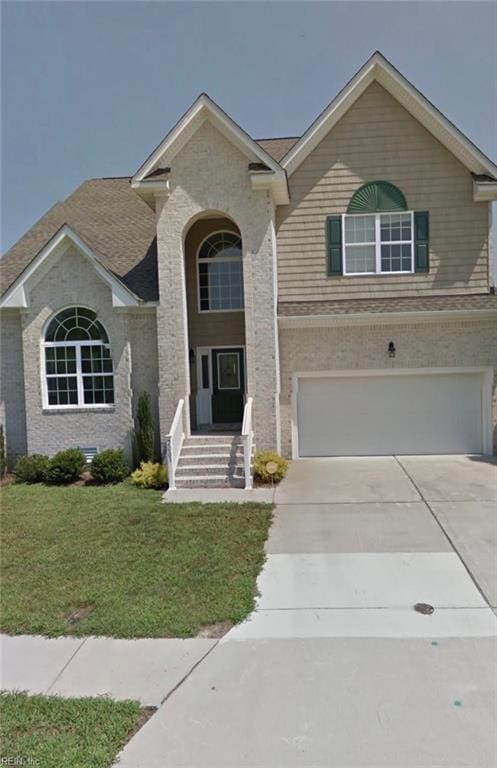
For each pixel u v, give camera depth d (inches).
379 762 120.0
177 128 433.4
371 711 137.3
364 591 210.1
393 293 495.5
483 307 458.6
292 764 120.3
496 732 128.7
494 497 339.6
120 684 153.3
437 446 487.8
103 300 464.8
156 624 185.6
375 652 165.8
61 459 432.8
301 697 143.9
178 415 430.3
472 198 485.4
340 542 265.6
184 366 452.1
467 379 482.0
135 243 559.8
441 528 281.7
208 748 126.3
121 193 675.4
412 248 493.4
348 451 493.7
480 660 159.9
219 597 205.5
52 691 150.8
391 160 491.8
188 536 280.8
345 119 495.5
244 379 542.3
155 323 469.1
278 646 170.9
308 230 501.0
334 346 484.4
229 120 430.3
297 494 363.3
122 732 132.4
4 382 491.5
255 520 305.6
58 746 127.9
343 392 491.5
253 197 441.4
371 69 473.1
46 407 472.1
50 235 594.9
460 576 222.1
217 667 159.9
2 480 453.1
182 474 407.8
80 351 474.9
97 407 468.1
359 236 499.5
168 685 152.1
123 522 310.7
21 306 466.9
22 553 262.4
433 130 482.9
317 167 499.5
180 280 449.4
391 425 490.3
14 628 187.6
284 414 490.0
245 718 136.4
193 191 445.4
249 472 386.0
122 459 438.0
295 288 503.8
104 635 180.5
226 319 541.3
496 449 479.2
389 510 317.4
